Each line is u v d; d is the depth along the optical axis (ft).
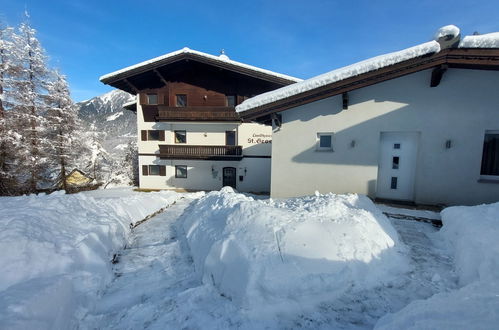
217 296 9.63
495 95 16.80
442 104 17.94
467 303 6.32
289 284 8.89
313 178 21.90
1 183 44.75
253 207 13.69
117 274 12.37
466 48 15.33
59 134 56.80
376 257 10.62
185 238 17.07
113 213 19.21
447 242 12.85
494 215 12.20
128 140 85.40
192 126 60.03
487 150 17.76
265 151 57.93
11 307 6.68
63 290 8.66
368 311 8.27
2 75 47.24
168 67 54.49
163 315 8.64
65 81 58.54
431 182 18.51
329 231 11.28
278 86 53.47
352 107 20.35
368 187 20.25
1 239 9.66
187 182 60.90
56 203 15.61
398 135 20.11
